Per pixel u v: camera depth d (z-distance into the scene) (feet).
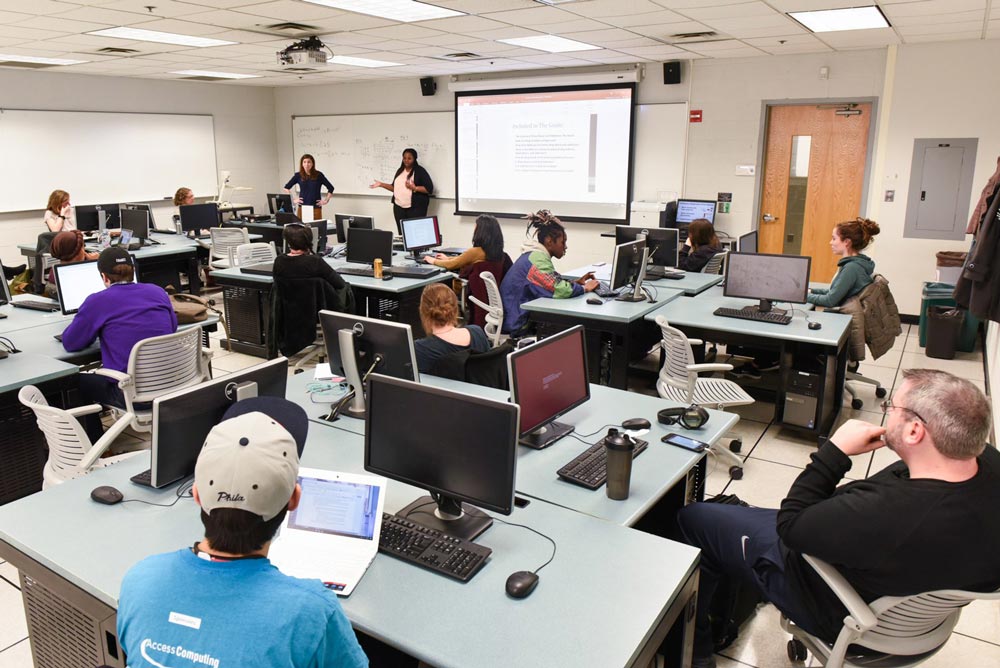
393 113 32.48
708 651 7.22
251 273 18.57
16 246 28.04
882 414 14.73
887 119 21.76
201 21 17.35
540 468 7.44
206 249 24.81
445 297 10.22
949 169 21.13
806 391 12.94
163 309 11.75
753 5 15.37
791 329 12.99
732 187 24.93
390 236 18.76
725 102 24.45
